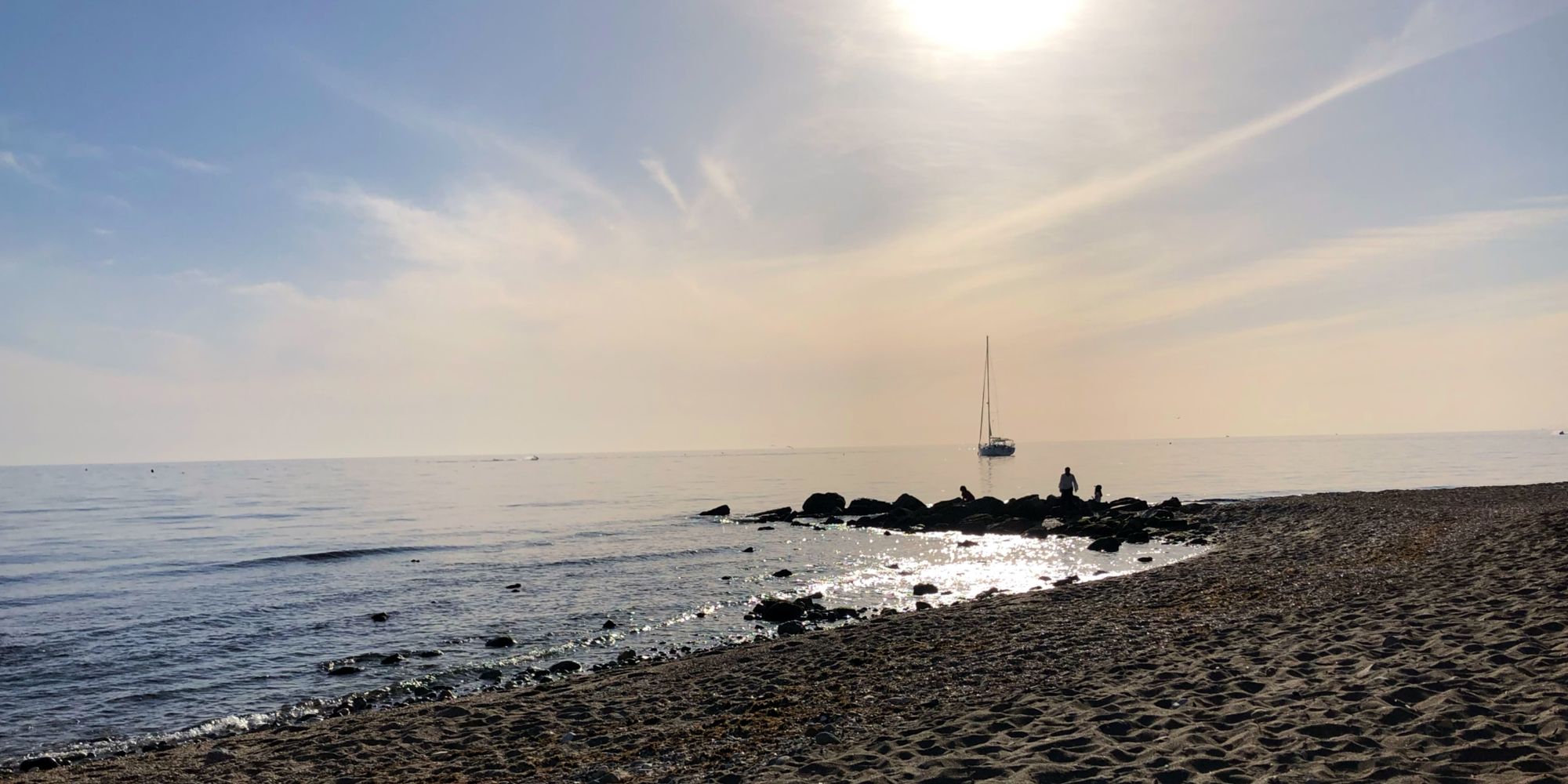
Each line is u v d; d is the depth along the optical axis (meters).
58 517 73.38
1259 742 8.03
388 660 21.12
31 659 21.64
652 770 10.20
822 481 118.06
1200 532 40.72
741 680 15.64
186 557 42.62
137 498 106.75
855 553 40.28
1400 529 31.58
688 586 31.27
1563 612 12.45
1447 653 10.79
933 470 152.12
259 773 11.87
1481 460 122.56
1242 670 11.39
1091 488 83.88
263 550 45.75
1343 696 9.35
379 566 38.16
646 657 20.84
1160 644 14.39
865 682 14.27
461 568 36.72
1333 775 6.94
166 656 21.89
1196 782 7.15
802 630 23.03
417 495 101.25
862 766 8.85
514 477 158.50
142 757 13.62
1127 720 9.41
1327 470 105.31
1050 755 8.38
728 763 10.02
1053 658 14.41
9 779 12.73
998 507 52.19
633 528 53.78
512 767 11.20
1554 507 32.09
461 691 18.45
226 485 147.12
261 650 22.50
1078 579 29.66
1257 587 20.41
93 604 29.33
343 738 13.43
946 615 21.00
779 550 41.84
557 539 48.16
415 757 12.20
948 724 10.16
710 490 103.12
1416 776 6.70
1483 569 18.20
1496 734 7.50
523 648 22.16
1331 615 14.87
